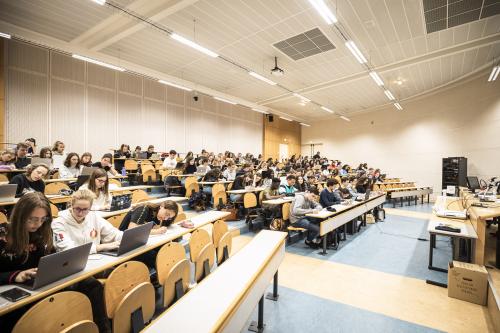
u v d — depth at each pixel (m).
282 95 12.34
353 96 12.29
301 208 4.64
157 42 7.17
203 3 5.44
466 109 10.44
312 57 8.02
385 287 3.11
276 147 16.61
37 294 1.46
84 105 8.30
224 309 1.41
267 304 2.69
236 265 2.00
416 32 6.44
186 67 8.97
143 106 9.93
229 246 2.87
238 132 14.15
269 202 4.94
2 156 4.88
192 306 1.43
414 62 8.09
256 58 8.09
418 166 12.62
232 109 13.84
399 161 13.55
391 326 2.34
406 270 3.62
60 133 7.76
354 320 2.43
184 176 7.12
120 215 3.14
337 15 5.73
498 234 3.14
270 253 2.28
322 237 4.58
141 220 2.79
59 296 1.33
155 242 2.42
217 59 8.29
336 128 17.06
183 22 6.10
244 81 10.41
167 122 10.73
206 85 10.95
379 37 6.69
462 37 6.71
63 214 2.21
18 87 7.00
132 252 2.16
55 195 4.01
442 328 2.31
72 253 1.65
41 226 1.76
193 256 2.56
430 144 12.05
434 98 11.85
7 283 1.58
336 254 4.25
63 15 5.94
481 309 2.62
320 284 3.17
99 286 1.92
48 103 7.53
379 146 14.62
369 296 2.88
